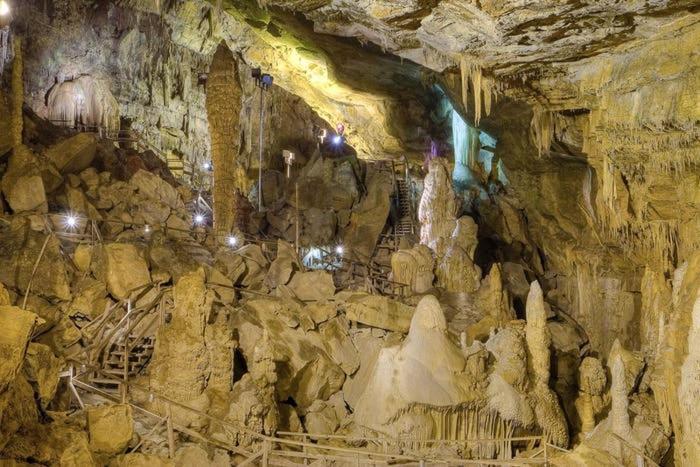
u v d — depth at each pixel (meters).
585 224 17.77
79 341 12.48
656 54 11.23
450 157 22.78
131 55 22.61
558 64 12.20
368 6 10.48
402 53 13.61
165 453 10.13
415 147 23.09
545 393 12.45
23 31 19.86
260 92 25.50
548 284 19.41
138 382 11.75
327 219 22.55
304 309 13.91
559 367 15.34
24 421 8.87
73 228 15.04
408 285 17.30
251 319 13.10
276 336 12.89
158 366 11.39
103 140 18.95
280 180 24.91
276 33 19.61
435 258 17.89
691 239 13.31
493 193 21.19
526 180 18.56
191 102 24.59
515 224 20.36
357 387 13.18
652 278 14.56
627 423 11.04
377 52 18.48
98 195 16.91
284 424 11.95
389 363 11.83
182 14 22.36
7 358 8.09
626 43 11.25
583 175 17.02
